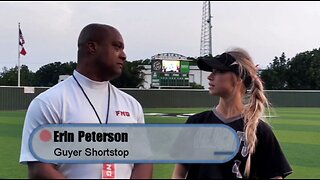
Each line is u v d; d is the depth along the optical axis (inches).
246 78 118.0
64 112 109.0
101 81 113.3
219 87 118.0
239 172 112.3
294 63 1875.0
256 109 116.5
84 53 111.7
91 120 110.6
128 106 118.7
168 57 2050.9
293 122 761.0
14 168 294.7
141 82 2440.9
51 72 2321.6
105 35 110.3
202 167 97.8
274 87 1897.1
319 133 561.9
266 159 115.7
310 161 335.3
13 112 1047.0
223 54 120.0
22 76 2229.3
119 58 112.0
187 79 2000.5
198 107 1477.6
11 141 447.8
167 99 1454.2
